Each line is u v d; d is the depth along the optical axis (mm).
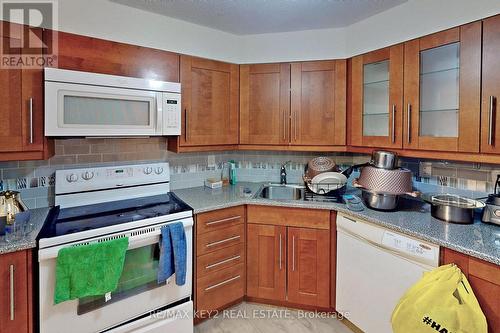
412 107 1764
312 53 2252
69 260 1366
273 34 2312
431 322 1196
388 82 1931
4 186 1714
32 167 1790
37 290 1369
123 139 2131
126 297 1594
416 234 1431
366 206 1895
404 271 1497
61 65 1605
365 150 2090
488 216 1521
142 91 1826
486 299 1193
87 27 1699
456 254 1289
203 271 1942
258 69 2342
